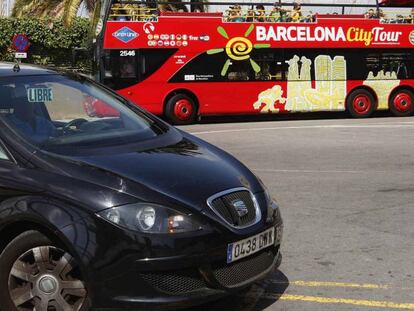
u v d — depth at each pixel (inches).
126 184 138.9
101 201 134.7
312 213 268.5
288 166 399.2
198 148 177.0
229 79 738.8
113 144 164.7
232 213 146.9
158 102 719.1
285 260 204.8
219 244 139.3
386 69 786.8
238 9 748.6
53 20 1092.5
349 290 177.8
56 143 157.8
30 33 1069.1
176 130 195.5
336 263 201.6
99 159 149.4
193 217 138.2
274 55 752.3
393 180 343.6
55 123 169.3
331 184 334.3
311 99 767.1
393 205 281.9
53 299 139.6
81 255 132.6
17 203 138.8
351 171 375.9
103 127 178.2
